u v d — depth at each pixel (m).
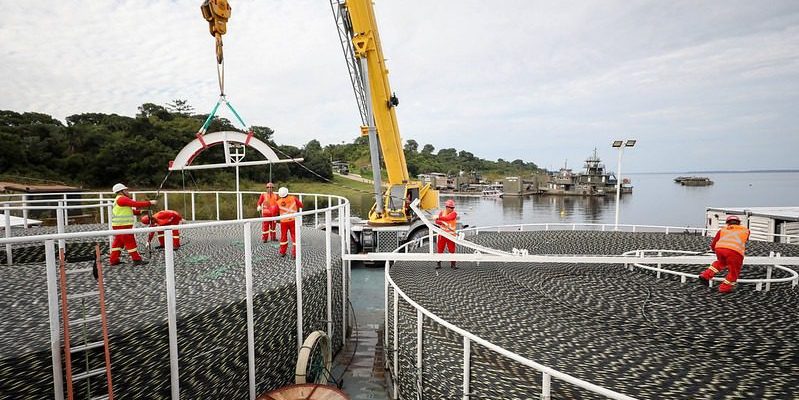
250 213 33.31
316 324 5.70
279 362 4.78
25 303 3.96
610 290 6.15
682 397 3.19
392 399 5.13
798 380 3.45
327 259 6.00
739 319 4.86
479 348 4.07
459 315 5.07
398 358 5.12
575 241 11.04
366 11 11.51
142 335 3.30
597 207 87.88
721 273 7.19
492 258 6.39
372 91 12.73
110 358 3.13
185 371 3.59
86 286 4.61
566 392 3.28
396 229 13.38
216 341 3.87
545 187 131.88
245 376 4.23
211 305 3.94
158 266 5.78
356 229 13.54
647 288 6.25
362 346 6.87
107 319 3.51
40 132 49.62
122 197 5.75
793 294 5.82
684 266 7.76
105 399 3.03
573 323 4.78
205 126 9.80
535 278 6.98
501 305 5.46
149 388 3.34
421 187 15.22
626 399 2.42
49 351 2.89
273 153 10.46
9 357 2.73
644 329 4.58
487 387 3.64
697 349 4.05
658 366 3.70
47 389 2.89
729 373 3.57
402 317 5.18
